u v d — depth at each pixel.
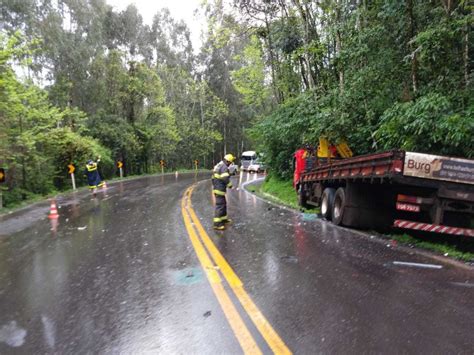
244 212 12.33
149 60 55.31
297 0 17.47
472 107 7.41
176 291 4.95
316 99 15.29
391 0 9.77
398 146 9.57
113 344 3.61
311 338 3.59
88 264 6.41
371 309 4.23
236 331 3.76
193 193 19.12
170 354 3.38
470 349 3.35
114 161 35.72
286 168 21.66
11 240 8.84
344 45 11.96
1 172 12.77
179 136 52.91
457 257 6.47
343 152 13.52
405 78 10.42
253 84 30.81
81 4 35.91
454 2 8.85
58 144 23.59
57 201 17.14
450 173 6.98
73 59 33.47
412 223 7.27
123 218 11.33
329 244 7.46
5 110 17.11
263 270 5.76
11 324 4.14
